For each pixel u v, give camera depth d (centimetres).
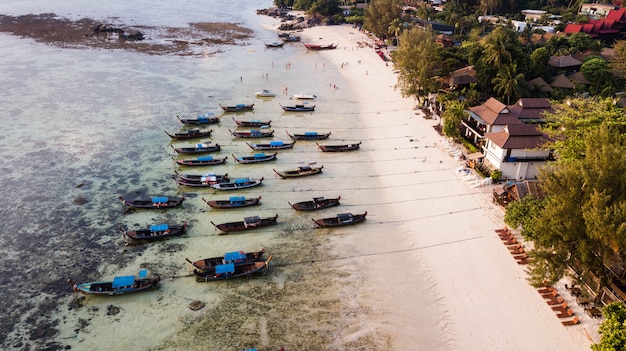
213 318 4178
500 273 4769
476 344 3969
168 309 4262
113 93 9931
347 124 8900
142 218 5650
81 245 5103
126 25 16662
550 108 7775
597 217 3653
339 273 4828
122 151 7362
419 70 9288
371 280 4734
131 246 5125
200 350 3841
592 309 4188
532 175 6488
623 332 3266
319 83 11588
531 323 4144
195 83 11038
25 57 12000
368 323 4191
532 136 6384
